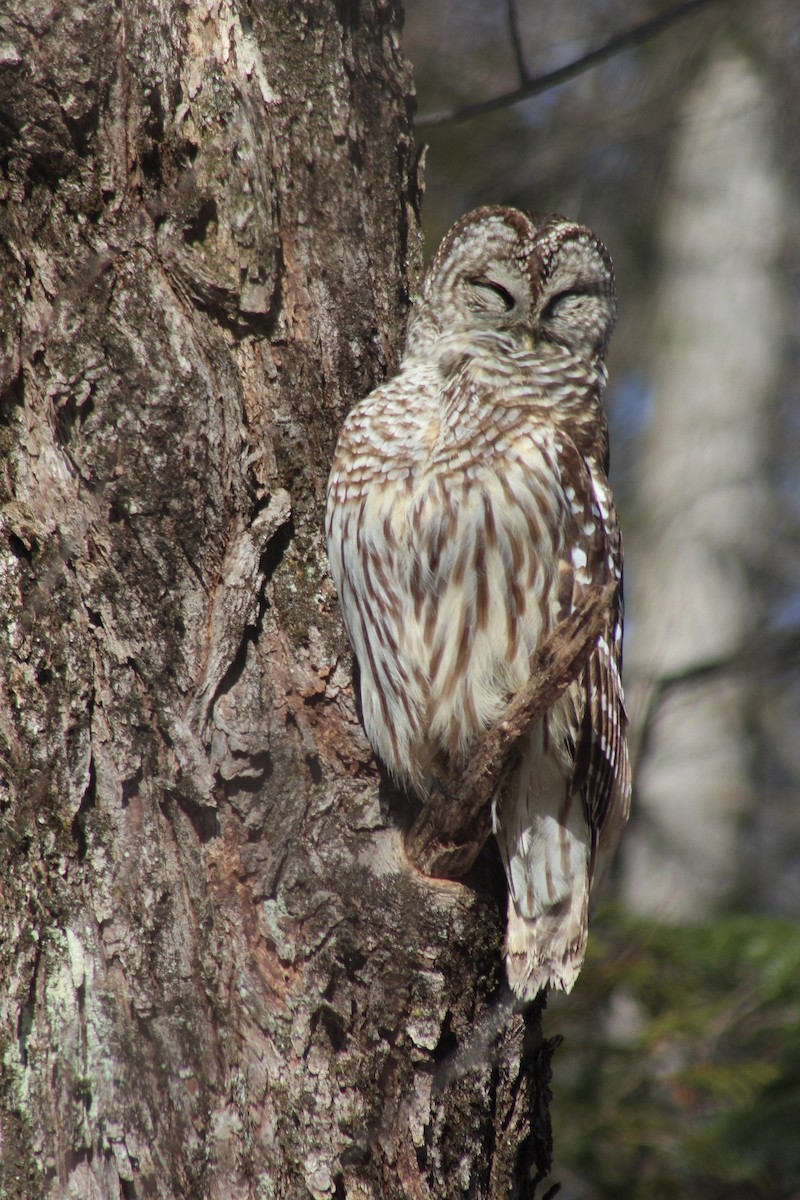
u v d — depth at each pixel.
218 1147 5.76
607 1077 13.08
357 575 7.09
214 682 6.29
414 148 8.00
